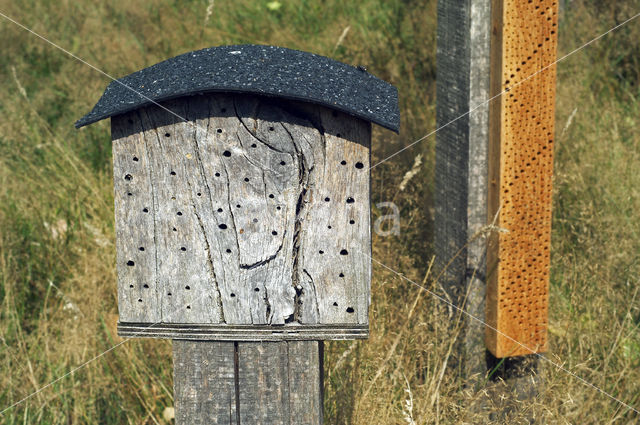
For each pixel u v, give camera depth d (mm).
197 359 3264
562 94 7293
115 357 4938
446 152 4805
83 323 5219
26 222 6418
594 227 5707
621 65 8125
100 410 4762
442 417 4297
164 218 3111
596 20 8078
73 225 6363
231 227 3098
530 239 4453
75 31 9602
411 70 7512
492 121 4375
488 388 4625
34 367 5004
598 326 5039
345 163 3020
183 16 9422
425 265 5508
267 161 3029
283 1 9344
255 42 8484
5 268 5844
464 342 4680
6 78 8695
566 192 6270
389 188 6098
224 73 2979
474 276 4609
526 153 4328
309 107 2969
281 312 3162
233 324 3191
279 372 3250
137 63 8680
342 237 3094
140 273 3174
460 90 4512
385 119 2852
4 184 6840
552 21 4184
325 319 3174
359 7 8867
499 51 4207
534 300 4547
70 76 8625
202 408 3311
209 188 3064
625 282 5418
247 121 2990
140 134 3029
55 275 5992
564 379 4613
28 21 9734
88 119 2924
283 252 3115
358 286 3139
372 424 4184
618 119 7094
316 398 3275
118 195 3098
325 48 8102
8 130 7570
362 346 4520
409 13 7980
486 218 4582
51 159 7117
